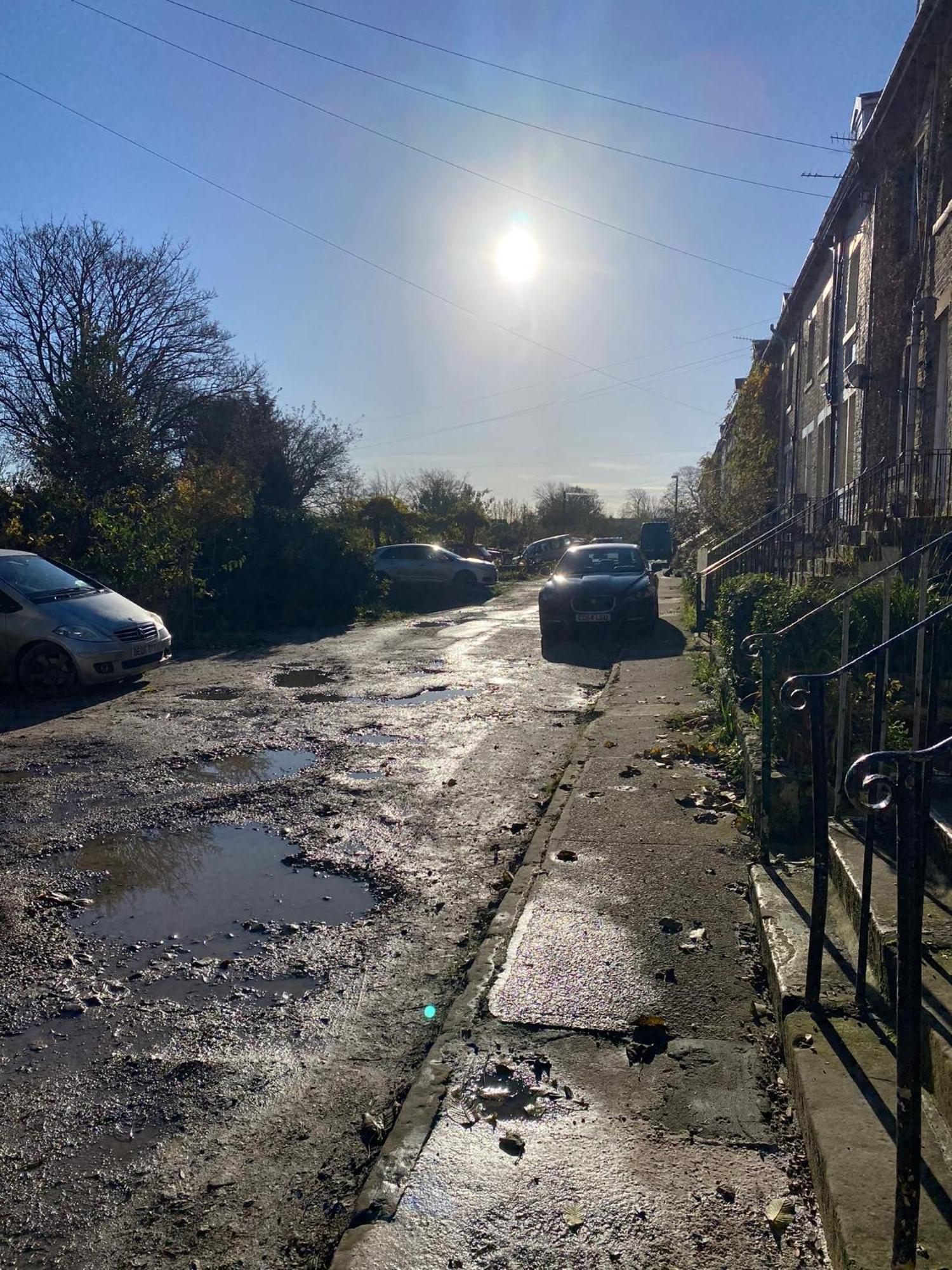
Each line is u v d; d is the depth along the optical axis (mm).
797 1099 3033
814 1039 3221
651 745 7965
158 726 9641
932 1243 2256
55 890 5328
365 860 5695
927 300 12234
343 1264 2490
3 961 4457
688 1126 3025
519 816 6484
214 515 19250
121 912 5016
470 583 27531
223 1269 2547
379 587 22188
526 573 38406
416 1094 3244
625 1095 3199
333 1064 3547
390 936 4645
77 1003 4047
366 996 4062
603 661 13805
